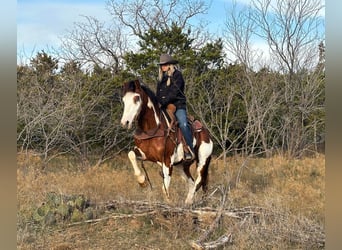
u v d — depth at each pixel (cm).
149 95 651
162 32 1684
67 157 1370
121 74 1562
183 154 685
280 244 506
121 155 1473
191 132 709
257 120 1233
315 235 524
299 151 1462
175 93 685
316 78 1484
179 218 573
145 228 585
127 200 665
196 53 1648
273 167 1143
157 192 759
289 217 567
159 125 654
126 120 608
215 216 591
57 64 1564
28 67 1249
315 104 1541
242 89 1394
